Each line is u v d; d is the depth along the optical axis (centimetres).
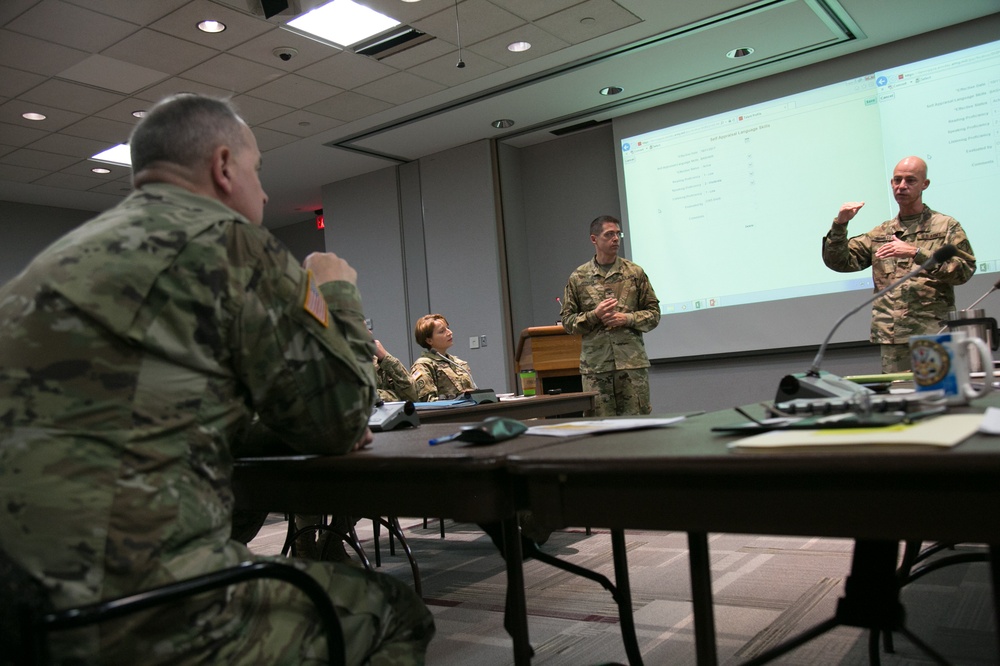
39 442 76
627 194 606
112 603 66
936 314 336
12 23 394
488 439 104
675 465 71
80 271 80
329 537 230
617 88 554
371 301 722
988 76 469
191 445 83
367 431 114
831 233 353
